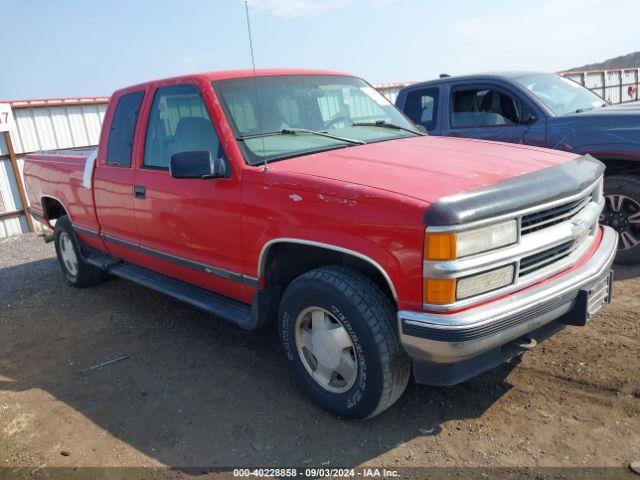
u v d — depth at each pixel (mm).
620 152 5086
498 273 2693
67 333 4914
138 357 4266
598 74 18812
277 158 3443
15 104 11211
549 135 5551
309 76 4328
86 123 12508
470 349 2578
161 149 4105
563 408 3125
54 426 3406
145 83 4398
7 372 4254
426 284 2580
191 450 3047
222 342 4402
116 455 3057
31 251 9008
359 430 3096
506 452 2811
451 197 2605
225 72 3957
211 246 3693
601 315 4211
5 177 11070
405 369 2932
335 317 2996
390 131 4293
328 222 2900
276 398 3494
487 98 6172
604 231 3650
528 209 2764
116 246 4938
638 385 3240
